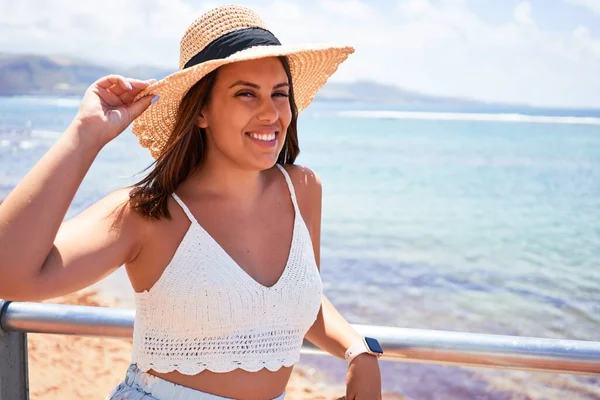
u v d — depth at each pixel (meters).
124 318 1.79
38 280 1.37
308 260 1.78
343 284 9.10
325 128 50.66
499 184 22.39
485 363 1.72
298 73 1.98
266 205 1.81
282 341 1.67
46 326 1.80
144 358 1.64
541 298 8.81
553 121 69.75
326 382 5.10
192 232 1.64
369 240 12.62
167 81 1.55
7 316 1.80
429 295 8.68
